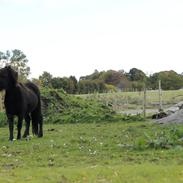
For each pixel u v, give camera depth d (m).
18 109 16.02
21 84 16.44
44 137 17.02
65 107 29.00
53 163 10.77
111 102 37.22
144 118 24.62
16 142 15.20
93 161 10.93
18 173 9.30
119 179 8.48
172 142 12.77
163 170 9.05
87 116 25.62
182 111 21.59
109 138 15.79
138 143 12.55
